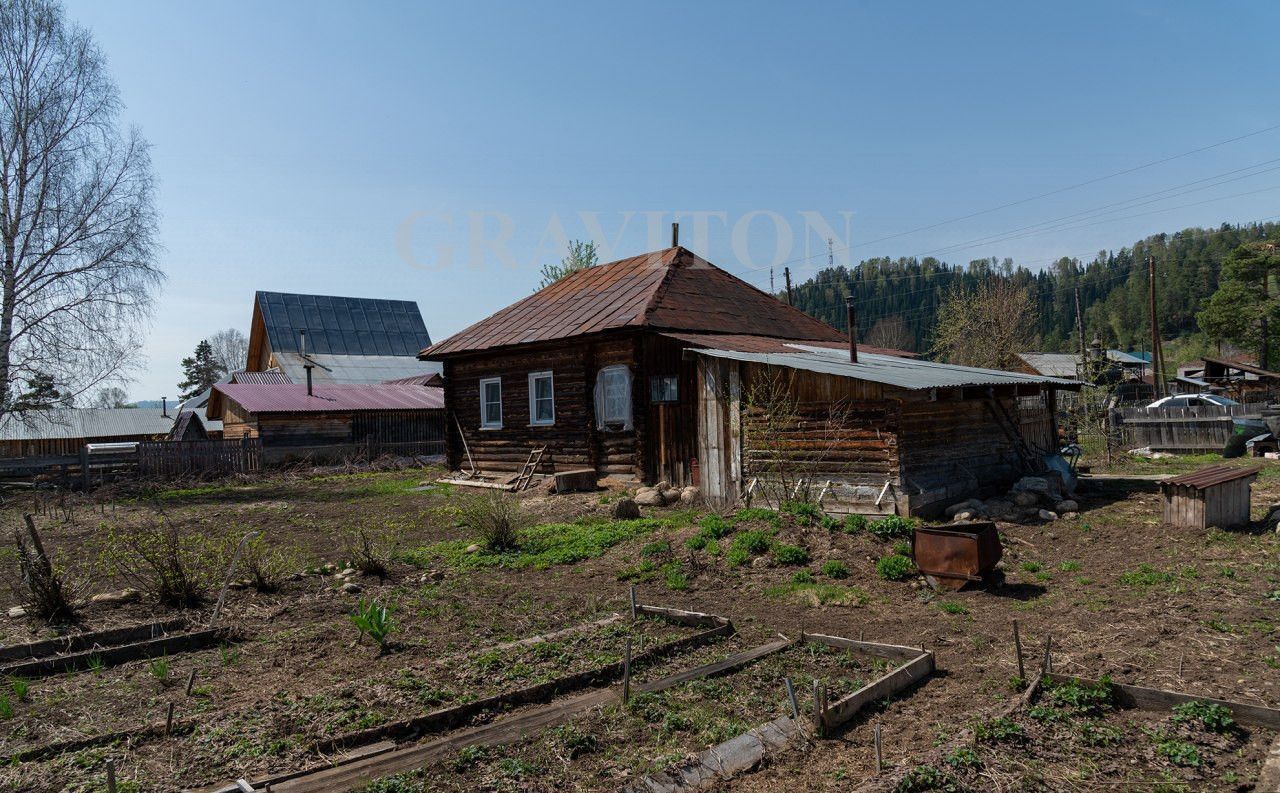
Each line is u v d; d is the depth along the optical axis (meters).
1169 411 29.38
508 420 20.28
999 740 4.55
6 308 24.17
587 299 20.19
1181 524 10.67
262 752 4.63
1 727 5.18
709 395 14.05
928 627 7.18
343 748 4.71
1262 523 10.71
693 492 14.51
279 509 17.39
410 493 19.70
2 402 24.06
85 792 4.18
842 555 9.54
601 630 7.10
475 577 9.74
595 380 17.83
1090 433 23.22
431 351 21.66
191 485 24.06
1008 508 12.13
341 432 29.41
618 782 4.27
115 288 25.70
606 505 14.59
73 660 6.61
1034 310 47.50
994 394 13.40
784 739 4.76
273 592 9.02
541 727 4.98
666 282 19.28
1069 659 6.02
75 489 22.98
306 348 46.09
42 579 7.99
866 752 4.61
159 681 6.13
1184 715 4.82
